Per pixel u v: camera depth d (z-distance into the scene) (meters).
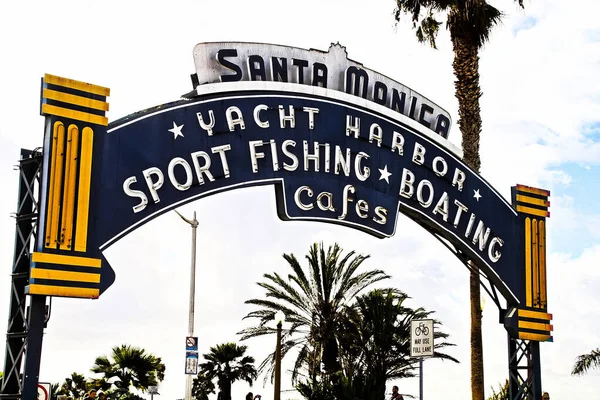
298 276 40.88
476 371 29.28
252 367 59.12
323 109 22.55
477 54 30.33
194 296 34.91
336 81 22.95
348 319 39.22
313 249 40.88
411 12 30.05
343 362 39.12
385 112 23.61
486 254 25.17
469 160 29.83
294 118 22.06
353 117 23.02
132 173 19.39
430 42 30.19
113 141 19.22
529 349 26.03
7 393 17.83
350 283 40.72
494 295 25.84
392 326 38.12
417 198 23.94
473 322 29.45
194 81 21.36
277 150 21.72
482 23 29.55
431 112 24.70
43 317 17.77
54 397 22.69
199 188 20.44
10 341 18.09
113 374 55.06
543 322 25.91
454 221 24.61
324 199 22.31
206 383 58.44
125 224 19.09
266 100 21.73
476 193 25.19
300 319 40.78
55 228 18.02
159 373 56.66
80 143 18.61
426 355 21.73
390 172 23.50
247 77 21.69
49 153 18.17
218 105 21.06
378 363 37.94
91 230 18.48
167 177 19.98
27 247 18.41
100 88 19.00
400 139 23.80
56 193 18.12
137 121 19.70
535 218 26.42
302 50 22.53
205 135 20.72
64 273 17.95
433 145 24.47
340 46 23.17
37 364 17.55
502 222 25.67
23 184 18.64
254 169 21.31
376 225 23.03
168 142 20.12
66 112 18.48
